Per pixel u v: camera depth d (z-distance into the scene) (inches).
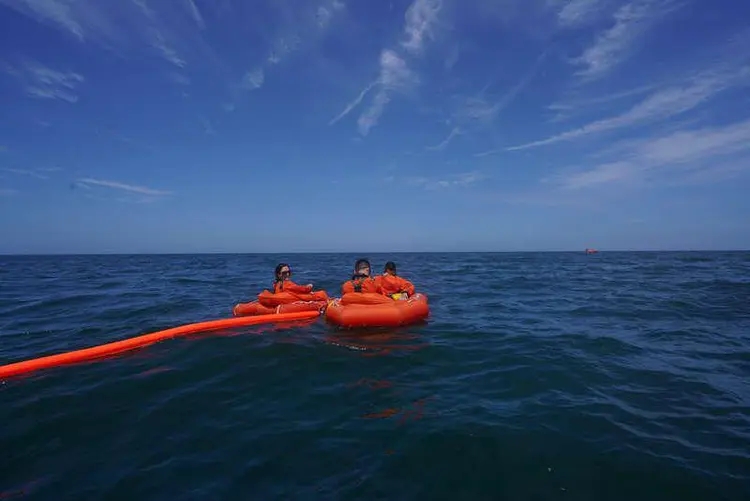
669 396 163.5
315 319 305.4
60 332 282.4
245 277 786.2
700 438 129.6
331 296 488.1
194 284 629.3
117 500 104.1
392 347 234.5
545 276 741.9
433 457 121.1
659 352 225.3
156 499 104.2
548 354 221.3
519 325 294.4
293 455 123.6
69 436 136.9
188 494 106.0
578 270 921.5
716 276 708.7
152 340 243.4
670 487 106.1
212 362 208.8
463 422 141.9
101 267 1249.4
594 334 266.2
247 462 120.2
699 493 103.7
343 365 205.3
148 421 146.9
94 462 121.4
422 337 256.4
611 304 390.6
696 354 221.5
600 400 159.8
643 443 126.6
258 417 149.3
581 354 221.3
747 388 172.4
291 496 104.6
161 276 808.3
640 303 394.6
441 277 726.5
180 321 320.2
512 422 141.3
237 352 224.1
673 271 855.7
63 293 499.5
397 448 126.3
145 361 211.3
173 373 194.2
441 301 419.2
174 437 135.4
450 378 187.5
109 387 177.9
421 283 610.9
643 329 281.6
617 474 111.6
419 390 173.3
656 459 117.8
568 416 145.5
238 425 143.3
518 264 1251.2
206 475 114.1
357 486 108.3
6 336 271.7
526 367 200.2
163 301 429.7
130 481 111.9
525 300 423.8
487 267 1075.3
